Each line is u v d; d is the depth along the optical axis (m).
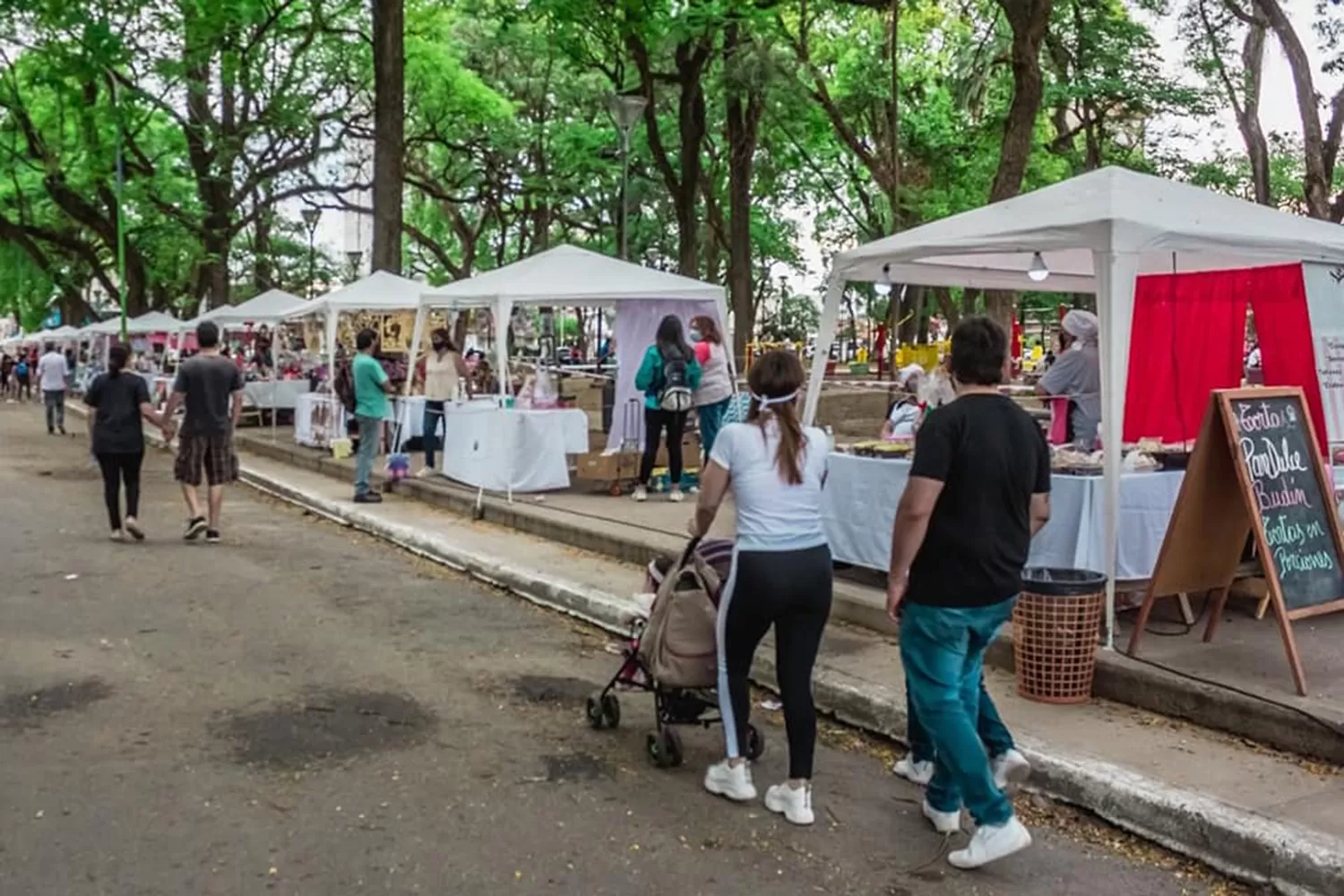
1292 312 8.54
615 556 9.77
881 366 24.56
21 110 31.94
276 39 28.70
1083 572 6.05
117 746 5.36
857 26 31.53
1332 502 6.00
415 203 42.94
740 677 4.81
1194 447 6.00
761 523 4.55
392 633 7.68
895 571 4.21
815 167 36.12
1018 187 15.89
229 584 9.12
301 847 4.31
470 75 33.66
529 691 6.43
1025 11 15.50
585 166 34.09
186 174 33.59
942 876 4.21
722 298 13.02
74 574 9.37
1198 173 28.61
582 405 20.05
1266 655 6.16
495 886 4.04
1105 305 6.39
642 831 4.54
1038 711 5.73
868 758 5.54
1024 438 4.23
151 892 3.93
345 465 15.68
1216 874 4.32
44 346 50.31
